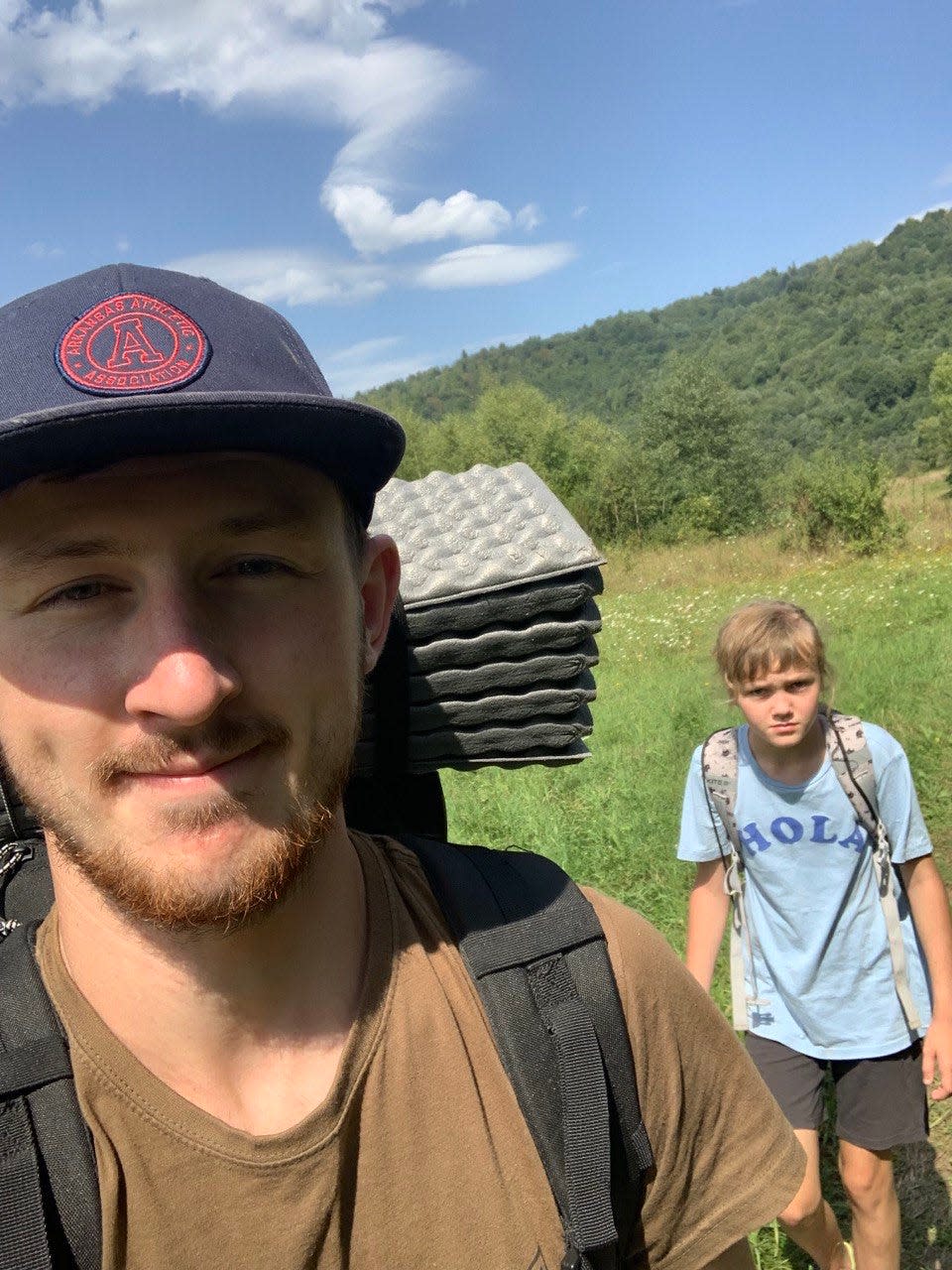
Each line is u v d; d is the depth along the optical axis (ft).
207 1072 2.98
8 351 2.67
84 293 2.78
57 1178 2.73
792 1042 8.41
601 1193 3.07
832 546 65.46
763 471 108.58
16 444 2.46
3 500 2.63
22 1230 2.64
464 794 19.77
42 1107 2.79
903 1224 9.73
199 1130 2.85
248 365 2.80
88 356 2.62
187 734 2.68
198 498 2.67
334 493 3.03
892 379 345.51
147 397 2.49
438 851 3.68
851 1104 8.37
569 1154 3.10
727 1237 3.69
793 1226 7.70
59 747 2.76
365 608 3.54
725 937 13.70
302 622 2.87
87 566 2.66
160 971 2.93
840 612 39.06
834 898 8.12
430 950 3.37
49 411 2.44
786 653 7.86
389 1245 3.01
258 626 2.79
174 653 2.61
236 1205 2.85
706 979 8.78
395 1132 3.07
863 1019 8.12
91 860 2.80
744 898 8.68
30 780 2.86
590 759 21.72
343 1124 2.99
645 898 15.38
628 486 104.32
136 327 2.69
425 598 3.89
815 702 7.99
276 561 2.83
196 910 2.73
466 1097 3.16
